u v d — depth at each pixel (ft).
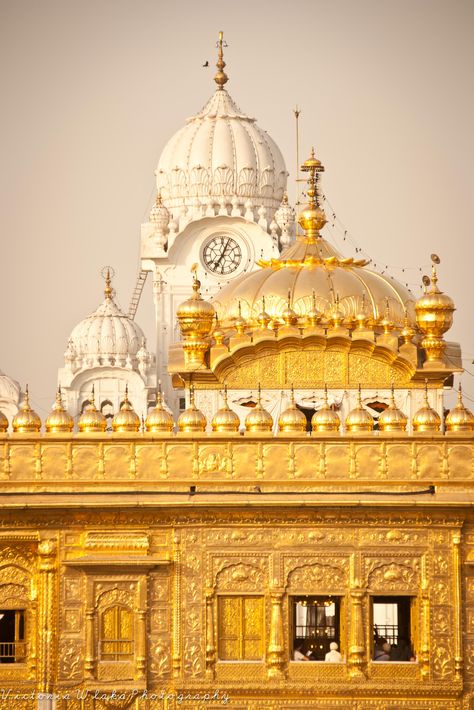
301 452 196.75
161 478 196.34
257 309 227.81
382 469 196.34
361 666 193.26
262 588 194.59
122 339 381.40
